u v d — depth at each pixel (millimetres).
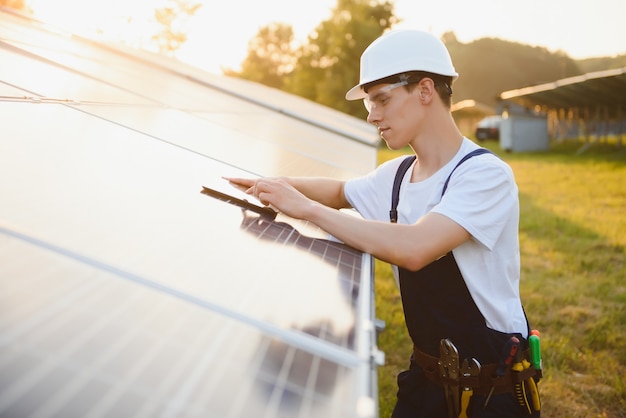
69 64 3471
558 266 6434
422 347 1800
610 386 3875
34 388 604
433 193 1696
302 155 3445
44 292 791
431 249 1545
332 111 14672
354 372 875
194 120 3230
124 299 850
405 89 1655
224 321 899
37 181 1187
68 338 707
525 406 1690
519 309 1755
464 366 1667
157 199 1398
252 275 1143
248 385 746
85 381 642
